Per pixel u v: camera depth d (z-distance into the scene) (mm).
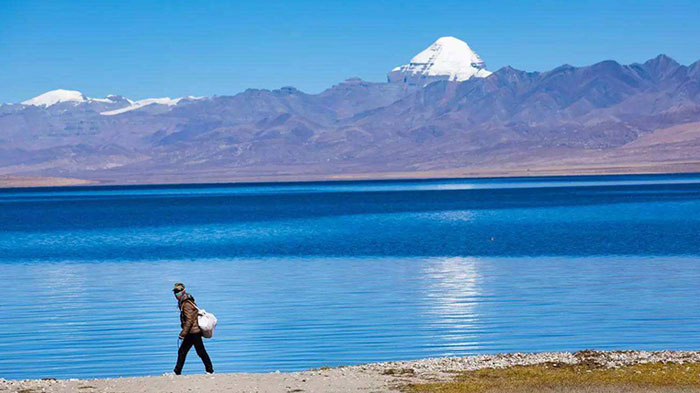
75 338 39438
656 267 64375
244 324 42250
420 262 71562
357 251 83125
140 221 147375
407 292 53000
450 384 23656
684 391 22547
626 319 41750
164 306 49000
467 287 54906
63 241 105188
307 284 57750
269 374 25188
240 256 79812
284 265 70750
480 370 25656
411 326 41031
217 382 24094
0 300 52594
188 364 34062
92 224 141000
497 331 39406
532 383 23703
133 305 49594
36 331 41344
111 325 42812
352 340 37906
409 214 154125
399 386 23547
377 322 42219
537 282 56688
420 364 26844
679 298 48125
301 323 42281
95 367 33688
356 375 25109
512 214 147250
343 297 51125
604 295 49781
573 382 23797
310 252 82812
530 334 38500
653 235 95562
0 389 23391
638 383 23609
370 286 56188
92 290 56969
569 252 77625
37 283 61594
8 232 124688
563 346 35844
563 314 43469
